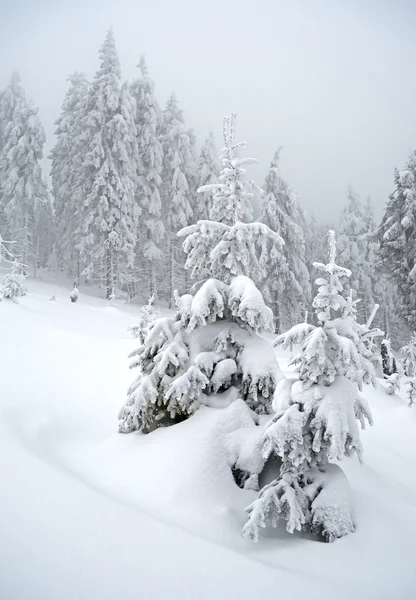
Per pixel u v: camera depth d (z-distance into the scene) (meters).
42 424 7.41
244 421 5.86
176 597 3.25
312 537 4.73
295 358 5.15
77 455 6.47
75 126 36.16
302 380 5.04
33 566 3.40
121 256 31.22
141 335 7.16
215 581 3.50
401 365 18.92
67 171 36.59
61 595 3.10
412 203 28.33
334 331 5.00
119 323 20.53
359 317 37.75
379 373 17.83
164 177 37.34
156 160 34.62
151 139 34.78
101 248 29.98
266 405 6.20
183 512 4.71
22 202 35.81
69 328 15.58
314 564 4.09
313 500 4.80
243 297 6.17
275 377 6.05
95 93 33.03
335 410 4.59
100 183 29.81
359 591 3.71
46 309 18.91
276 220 31.69
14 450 5.75
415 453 9.94
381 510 5.26
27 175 36.50
